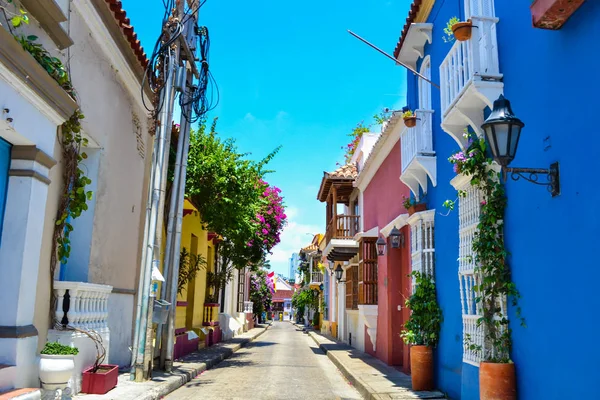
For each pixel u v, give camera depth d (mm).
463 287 7922
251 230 17328
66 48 7355
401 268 13445
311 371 13594
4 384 5605
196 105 11930
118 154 9914
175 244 11422
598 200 4652
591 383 4680
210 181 14492
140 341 9359
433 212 9906
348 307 21266
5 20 5836
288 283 109500
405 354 12156
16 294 6031
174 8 10430
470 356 7484
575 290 4980
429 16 10562
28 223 6199
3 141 6156
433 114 10133
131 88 10469
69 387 6875
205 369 12859
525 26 6098
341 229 20672
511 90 6422
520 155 6133
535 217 5773
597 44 4727
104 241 9297
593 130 4754
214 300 20812
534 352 5738
